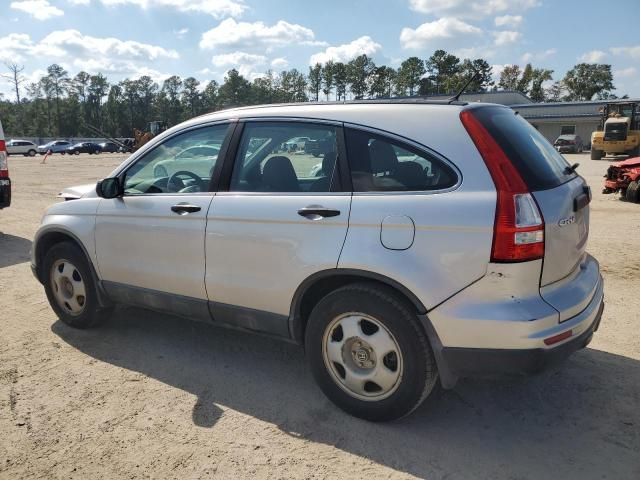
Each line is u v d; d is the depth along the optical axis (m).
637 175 12.35
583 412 3.31
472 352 2.79
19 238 8.52
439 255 2.79
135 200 3.99
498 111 3.24
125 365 3.98
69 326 4.70
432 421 3.22
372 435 3.08
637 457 2.88
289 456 2.90
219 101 128.25
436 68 106.75
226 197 3.55
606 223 9.66
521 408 3.37
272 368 3.94
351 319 3.11
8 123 112.94
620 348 4.21
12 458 2.88
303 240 3.18
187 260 3.72
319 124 3.32
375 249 2.94
